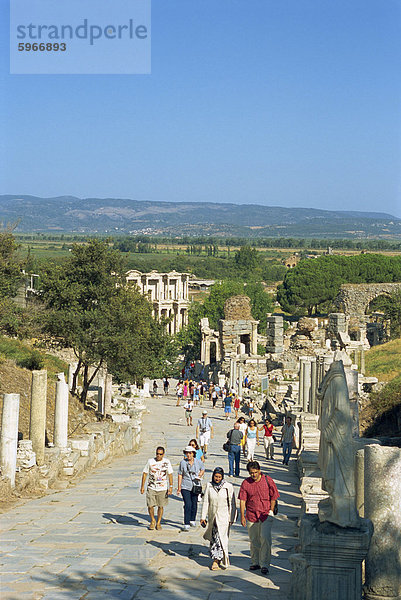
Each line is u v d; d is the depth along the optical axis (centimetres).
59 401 2369
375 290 9138
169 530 1546
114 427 2962
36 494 1983
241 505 1225
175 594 1070
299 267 13412
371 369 5038
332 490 931
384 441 3183
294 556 1022
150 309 4028
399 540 940
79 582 1124
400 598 931
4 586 1092
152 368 6325
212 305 11769
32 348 4194
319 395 967
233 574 1195
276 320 6303
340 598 916
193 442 1661
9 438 1911
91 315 3606
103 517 1680
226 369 6475
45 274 3809
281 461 2972
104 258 3803
